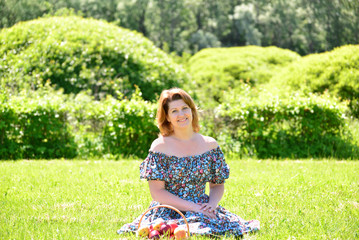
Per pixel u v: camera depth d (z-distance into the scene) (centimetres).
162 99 392
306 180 633
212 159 398
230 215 403
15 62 1398
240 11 5159
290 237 367
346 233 379
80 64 1387
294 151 942
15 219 431
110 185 610
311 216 439
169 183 390
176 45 4947
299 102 941
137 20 5206
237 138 959
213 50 2531
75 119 963
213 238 369
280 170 743
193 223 371
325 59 1457
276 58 2347
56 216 443
